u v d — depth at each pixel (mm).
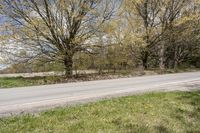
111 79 23766
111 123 8312
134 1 30562
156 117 9180
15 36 22438
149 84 18969
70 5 23453
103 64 28453
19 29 22375
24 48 23422
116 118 8773
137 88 16766
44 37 23297
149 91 14898
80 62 26188
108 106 10414
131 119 8734
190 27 35844
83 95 14023
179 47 45719
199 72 32562
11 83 20219
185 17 33094
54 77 24234
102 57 27672
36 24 22234
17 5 22312
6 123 8172
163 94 13281
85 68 26984
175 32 35375
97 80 22922
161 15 34094
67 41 24609
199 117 9516
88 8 23641
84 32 24875
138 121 8594
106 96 13492
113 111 9641
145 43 30906
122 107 10266
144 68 35719
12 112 10008
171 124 8562
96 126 7965
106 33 25469
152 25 34188
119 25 27125
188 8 34344
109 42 26797
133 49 31906
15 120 8477
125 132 7613
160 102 11359
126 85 18594
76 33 24688
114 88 16938
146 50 33906
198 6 34406
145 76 26688
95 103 10992
